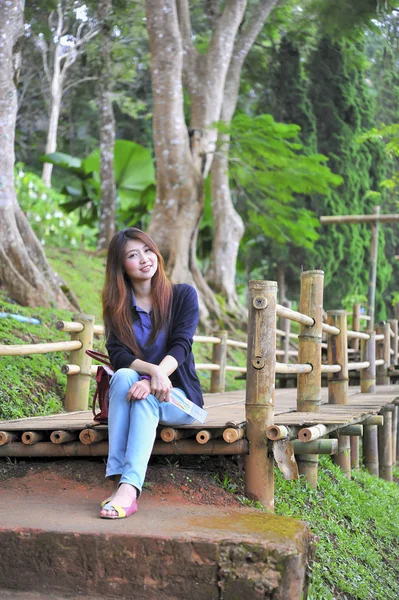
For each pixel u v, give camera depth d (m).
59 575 3.34
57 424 4.90
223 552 3.21
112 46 20.34
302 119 20.73
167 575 3.24
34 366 8.02
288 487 5.40
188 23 15.60
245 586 3.14
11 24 9.47
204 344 14.05
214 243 16.77
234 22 15.50
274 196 17.72
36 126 28.22
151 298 4.35
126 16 17.17
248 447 4.40
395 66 18.52
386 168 21.70
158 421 4.06
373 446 9.30
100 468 4.57
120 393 3.95
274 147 15.34
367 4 15.13
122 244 4.29
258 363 4.43
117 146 17.52
